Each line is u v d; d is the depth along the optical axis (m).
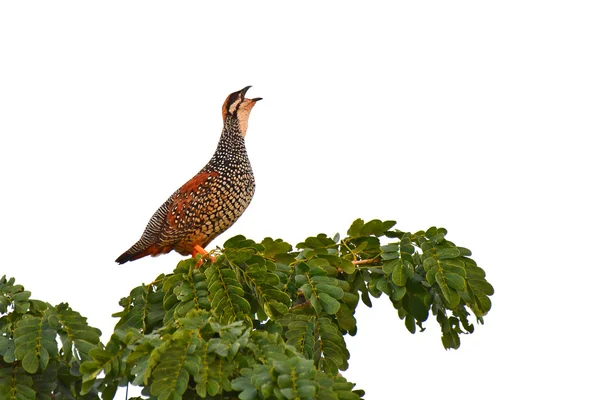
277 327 10.75
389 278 11.76
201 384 8.34
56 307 10.51
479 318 11.93
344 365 11.54
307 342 10.88
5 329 10.57
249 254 10.99
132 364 9.10
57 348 10.16
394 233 12.41
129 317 11.23
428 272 11.44
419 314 11.95
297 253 11.80
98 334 10.71
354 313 12.28
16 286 11.05
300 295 11.88
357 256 12.42
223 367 8.45
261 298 10.94
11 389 10.01
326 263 11.56
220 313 10.48
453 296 11.36
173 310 10.84
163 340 8.65
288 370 8.03
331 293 11.05
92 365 9.12
